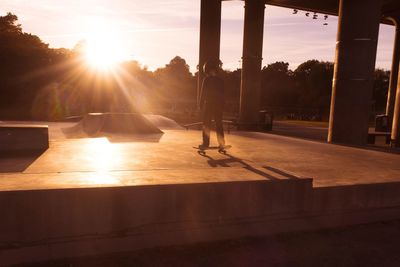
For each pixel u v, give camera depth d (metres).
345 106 12.80
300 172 5.67
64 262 3.09
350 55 12.50
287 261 3.36
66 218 3.12
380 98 84.25
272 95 92.19
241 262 3.28
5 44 46.50
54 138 10.20
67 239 3.14
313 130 29.30
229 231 3.79
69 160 5.88
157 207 3.45
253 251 3.55
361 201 4.73
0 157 6.14
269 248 3.65
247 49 23.66
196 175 4.03
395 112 17.25
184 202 3.56
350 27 12.41
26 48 48.38
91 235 3.22
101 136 10.51
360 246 3.83
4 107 45.94
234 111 60.31
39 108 46.25
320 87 85.69
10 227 2.95
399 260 3.49
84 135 10.91
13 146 6.87
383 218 4.89
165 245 3.51
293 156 7.51
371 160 7.39
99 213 3.23
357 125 12.73
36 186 3.13
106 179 3.59
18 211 2.96
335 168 6.16
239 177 4.01
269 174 4.31
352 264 3.36
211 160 6.29
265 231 3.99
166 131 12.24
